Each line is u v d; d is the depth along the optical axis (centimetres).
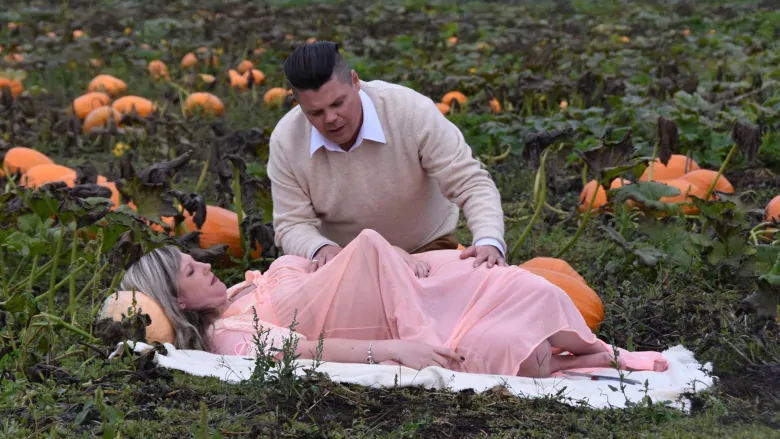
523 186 1142
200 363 643
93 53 1858
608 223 922
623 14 2512
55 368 633
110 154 1307
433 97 1527
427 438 552
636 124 1230
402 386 606
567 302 644
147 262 672
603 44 1922
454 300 656
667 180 1016
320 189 707
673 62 1683
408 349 635
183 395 603
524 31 2180
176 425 564
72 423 568
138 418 573
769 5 2578
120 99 1397
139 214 802
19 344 676
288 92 1518
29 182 1035
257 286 691
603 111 1240
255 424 557
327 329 663
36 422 555
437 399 596
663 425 570
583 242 959
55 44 1977
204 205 817
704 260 814
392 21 2328
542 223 1018
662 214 864
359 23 2289
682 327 738
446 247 750
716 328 732
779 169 1167
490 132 1227
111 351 666
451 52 1930
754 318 711
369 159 691
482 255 668
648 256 810
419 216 725
